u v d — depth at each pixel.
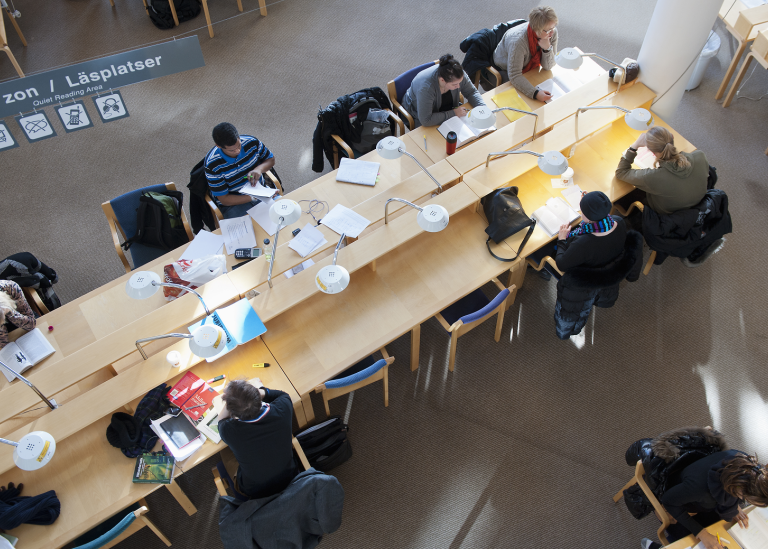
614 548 3.29
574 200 3.82
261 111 5.30
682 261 4.06
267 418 2.72
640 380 3.84
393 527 3.35
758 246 4.37
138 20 5.96
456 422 3.70
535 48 4.32
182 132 5.16
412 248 3.70
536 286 4.27
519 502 3.43
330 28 5.96
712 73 5.43
